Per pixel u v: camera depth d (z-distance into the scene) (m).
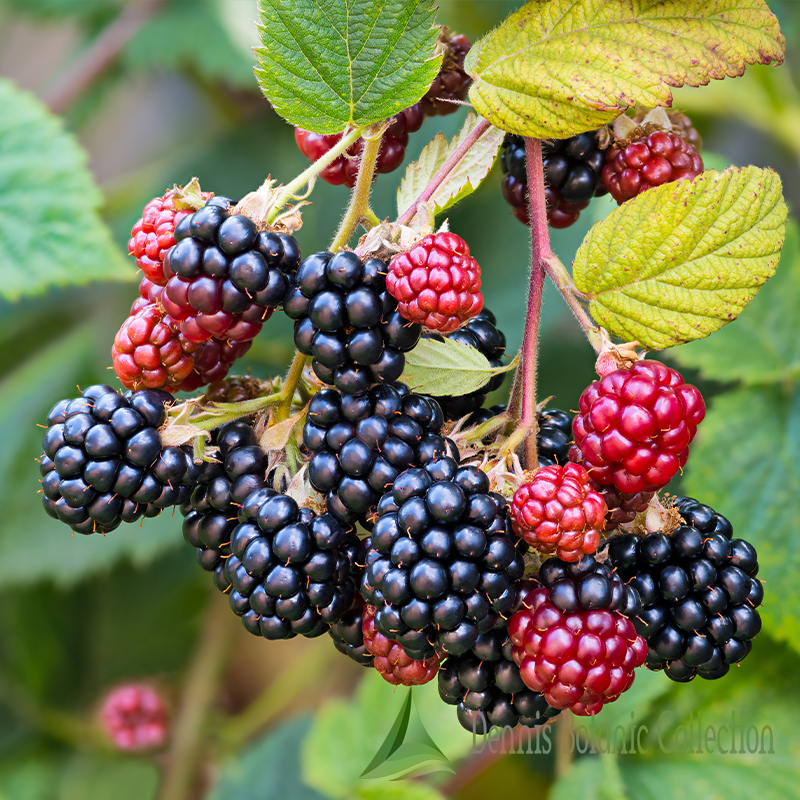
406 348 0.37
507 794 0.56
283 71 0.37
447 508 0.36
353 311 0.36
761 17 0.37
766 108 0.56
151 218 0.38
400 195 0.39
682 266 0.37
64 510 0.37
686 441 0.36
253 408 0.38
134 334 0.37
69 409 0.37
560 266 0.38
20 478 0.62
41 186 0.51
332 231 0.62
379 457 0.37
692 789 0.45
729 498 0.46
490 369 0.38
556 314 0.56
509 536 0.36
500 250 0.59
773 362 0.48
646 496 0.37
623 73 0.37
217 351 0.38
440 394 0.38
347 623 0.38
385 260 0.37
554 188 0.40
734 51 0.37
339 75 0.37
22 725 0.64
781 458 0.47
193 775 0.62
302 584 0.37
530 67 0.37
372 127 0.38
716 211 0.37
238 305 0.37
